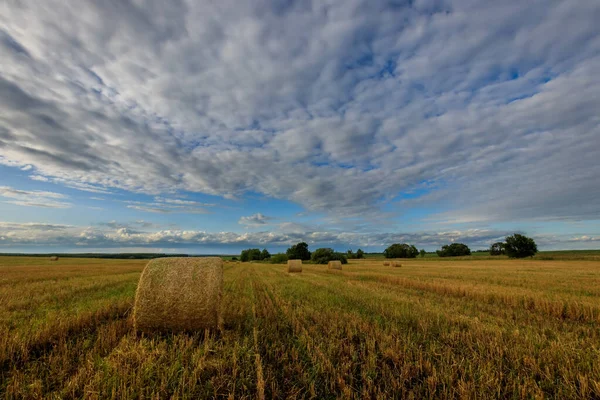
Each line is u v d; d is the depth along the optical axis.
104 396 4.15
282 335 6.96
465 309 9.98
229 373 4.99
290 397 4.27
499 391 4.32
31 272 25.44
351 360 5.51
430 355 5.62
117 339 6.55
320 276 24.08
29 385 4.34
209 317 7.21
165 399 4.21
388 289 15.00
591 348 6.02
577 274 23.58
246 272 30.48
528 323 8.23
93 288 14.15
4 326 7.03
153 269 7.45
